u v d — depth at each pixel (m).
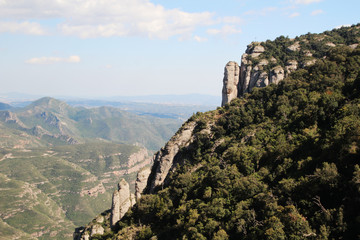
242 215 67.38
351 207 51.50
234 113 124.38
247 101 132.12
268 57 151.38
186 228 76.00
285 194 65.00
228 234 66.19
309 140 79.06
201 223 73.38
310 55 146.50
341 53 121.88
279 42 163.50
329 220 52.06
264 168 81.06
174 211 91.31
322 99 91.38
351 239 48.56
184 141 124.88
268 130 101.56
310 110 91.25
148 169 126.44
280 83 127.19
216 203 75.88
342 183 56.25
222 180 84.94
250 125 113.50
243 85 151.50
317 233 52.03
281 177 74.25
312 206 57.66
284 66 144.50
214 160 103.94
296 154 77.94
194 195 91.75
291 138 86.62
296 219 54.84
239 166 89.56
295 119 95.25
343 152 61.69
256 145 95.38
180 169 114.62
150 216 100.94
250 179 77.06
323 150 68.56
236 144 103.50
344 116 76.44
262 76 143.25
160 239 84.75
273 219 57.84
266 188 73.44
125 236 94.25
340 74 108.94
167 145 125.88
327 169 58.84
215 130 122.38
